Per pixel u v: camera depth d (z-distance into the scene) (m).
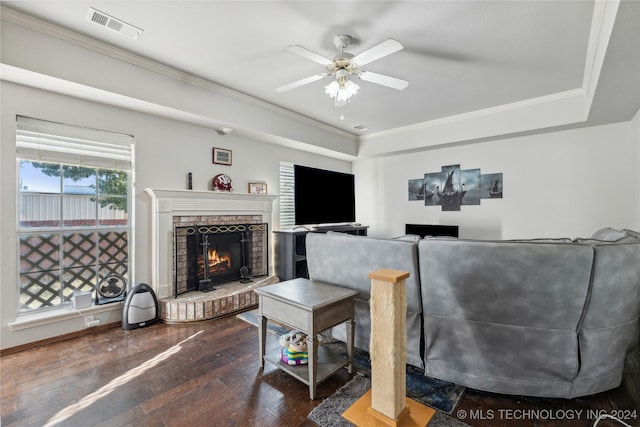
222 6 1.98
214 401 1.71
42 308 2.59
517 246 1.56
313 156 5.29
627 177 3.48
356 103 3.82
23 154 2.43
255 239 4.17
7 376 1.98
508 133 3.93
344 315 1.95
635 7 1.57
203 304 2.99
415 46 2.48
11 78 2.27
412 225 5.07
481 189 4.51
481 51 2.56
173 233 3.26
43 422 1.54
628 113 3.23
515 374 1.68
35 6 1.99
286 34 2.31
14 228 2.37
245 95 3.54
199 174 3.60
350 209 5.45
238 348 2.38
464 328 1.76
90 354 2.29
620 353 1.66
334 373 1.92
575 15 2.07
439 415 1.59
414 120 4.55
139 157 3.08
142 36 2.34
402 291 1.45
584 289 1.50
